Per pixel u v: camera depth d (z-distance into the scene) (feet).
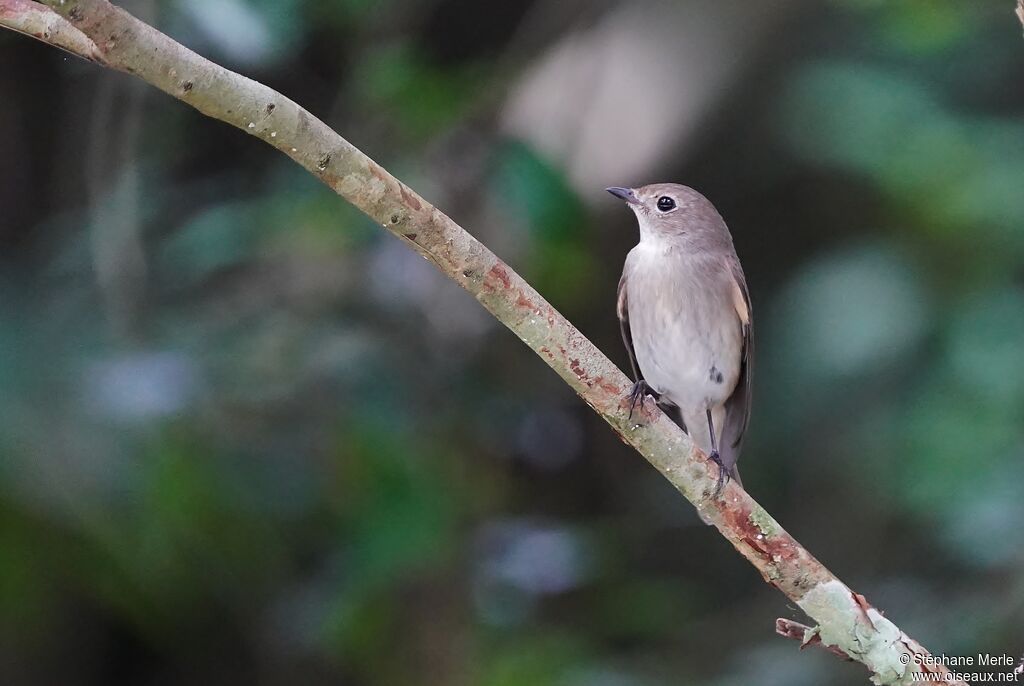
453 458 36.11
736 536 20.97
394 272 34.55
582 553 36.60
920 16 36.29
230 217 34.40
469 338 36.68
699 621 41.04
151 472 32.32
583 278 36.40
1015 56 39.34
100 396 31.53
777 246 44.52
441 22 43.45
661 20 40.75
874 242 37.70
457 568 35.58
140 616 35.96
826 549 40.91
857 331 35.29
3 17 17.08
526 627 36.55
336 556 34.68
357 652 35.35
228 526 33.86
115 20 16.05
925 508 34.19
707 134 41.01
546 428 40.40
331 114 37.40
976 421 33.94
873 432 39.42
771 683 35.76
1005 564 34.35
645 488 44.86
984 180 34.09
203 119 38.68
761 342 43.80
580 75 40.11
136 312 34.14
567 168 38.86
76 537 33.60
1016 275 37.06
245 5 30.96
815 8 40.40
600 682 35.14
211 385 32.76
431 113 35.12
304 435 33.24
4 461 31.71
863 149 35.53
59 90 38.22
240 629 36.88
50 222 37.86
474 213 35.17
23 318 33.96
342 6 36.19
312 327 34.01
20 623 35.83
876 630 20.61
